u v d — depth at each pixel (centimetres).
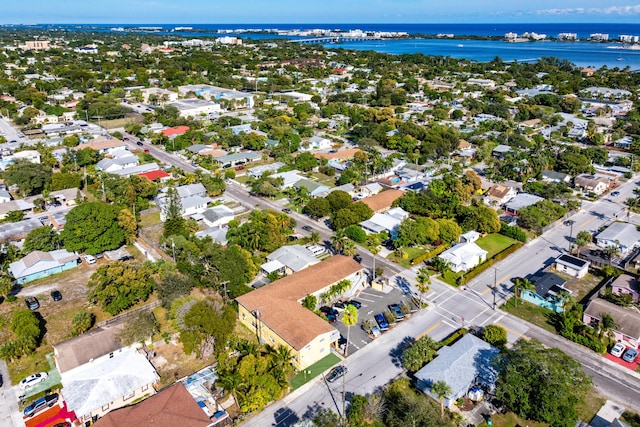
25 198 13350
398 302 8656
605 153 16675
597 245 10906
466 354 6725
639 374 6788
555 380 5775
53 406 6253
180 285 8331
